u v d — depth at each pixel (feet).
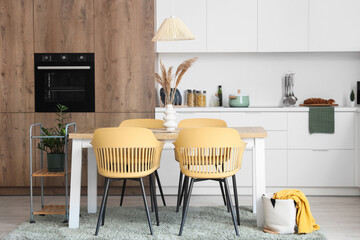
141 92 16.52
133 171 11.39
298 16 16.96
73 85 16.56
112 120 16.56
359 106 18.04
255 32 17.02
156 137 11.84
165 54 18.25
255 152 12.06
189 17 16.99
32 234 11.57
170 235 11.41
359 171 16.20
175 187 16.61
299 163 16.49
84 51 16.48
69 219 12.14
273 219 11.50
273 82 18.25
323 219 13.24
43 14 16.42
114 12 16.38
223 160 12.11
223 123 14.21
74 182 12.16
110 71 16.49
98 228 11.48
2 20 16.44
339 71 18.13
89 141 12.14
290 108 16.38
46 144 13.16
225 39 17.04
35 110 16.58
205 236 11.27
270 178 16.57
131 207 14.46
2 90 16.57
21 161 16.63
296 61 18.21
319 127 16.33
